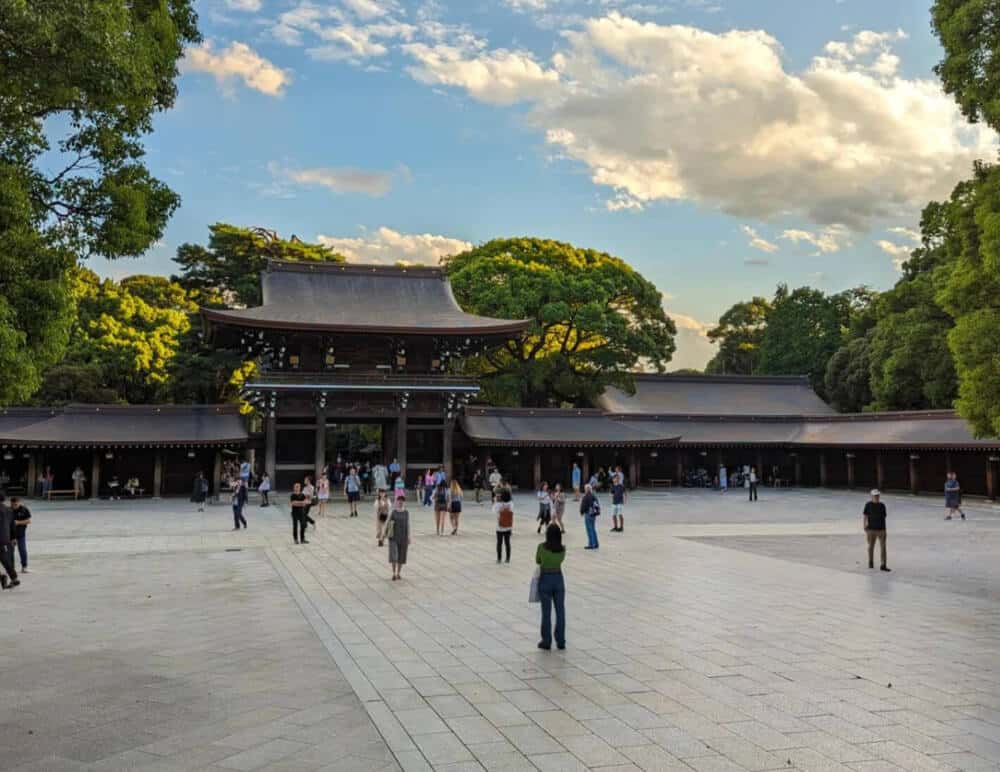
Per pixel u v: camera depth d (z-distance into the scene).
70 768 9.25
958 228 22.11
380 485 44.50
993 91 19.61
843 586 21.55
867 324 85.44
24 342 12.43
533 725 10.75
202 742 10.12
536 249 76.75
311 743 10.11
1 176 11.85
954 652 14.63
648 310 74.06
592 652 14.55
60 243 13.61
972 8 19.70
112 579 22.53
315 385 53.38
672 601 19.39
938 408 67.69
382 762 9.50
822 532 35.00
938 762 9.52
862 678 12.96
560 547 14.88
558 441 58.56
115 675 13.06
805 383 80.62
